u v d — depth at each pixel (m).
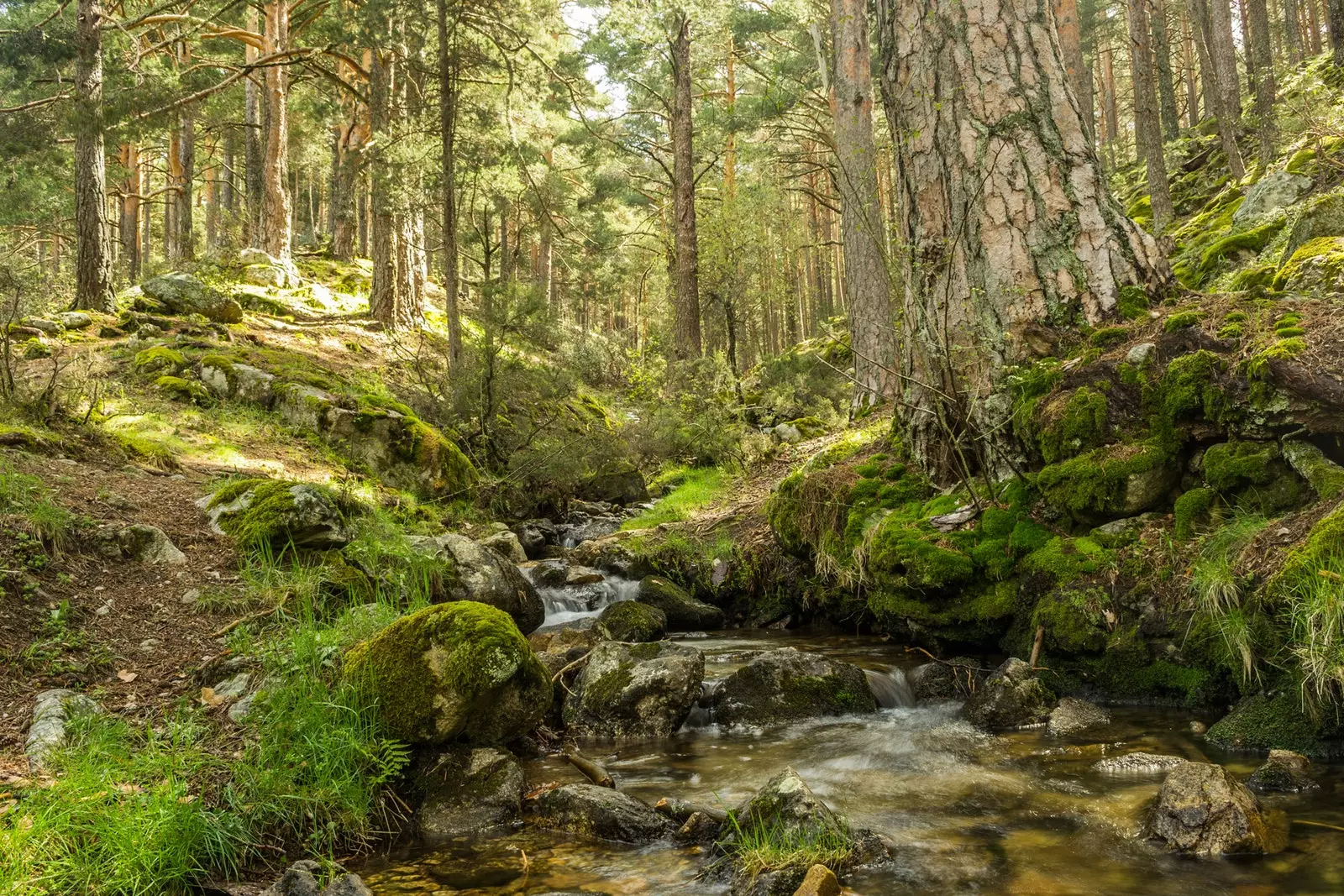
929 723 5.34
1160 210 17.16
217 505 6.91
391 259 18.75
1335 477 4.54
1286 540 4.53
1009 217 6.47
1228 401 5.07
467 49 17.19
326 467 9.99
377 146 17.05
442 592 6.80
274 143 22.33
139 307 14.31
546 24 17.92
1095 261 6.30
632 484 15.13
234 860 3.52
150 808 3.49
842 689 5.75
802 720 5.59
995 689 5.25
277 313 17.64
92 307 14.13
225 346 12.91
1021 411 6.12
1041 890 3.15
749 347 31.14
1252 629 4.43
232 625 5.41
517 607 7.32
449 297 13.89
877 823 3.87
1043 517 5.97
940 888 3.23
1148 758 4.23
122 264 20.81
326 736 4.17
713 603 8.74
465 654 4.52
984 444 6.57
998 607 5.82
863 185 8.10
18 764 3.79
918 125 7.01
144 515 6.63
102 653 4.91
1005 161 6.51
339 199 25.70
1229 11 19.27
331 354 15.21
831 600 7.59
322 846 3.82
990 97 6.59
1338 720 3.97
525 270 19.73
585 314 47.19
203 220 39.38
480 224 20.59
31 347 11.11
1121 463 5.41
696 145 27.78
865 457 7.92
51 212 24.80
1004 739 4.88
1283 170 10.21
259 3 18.14
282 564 6.33
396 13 15.52
